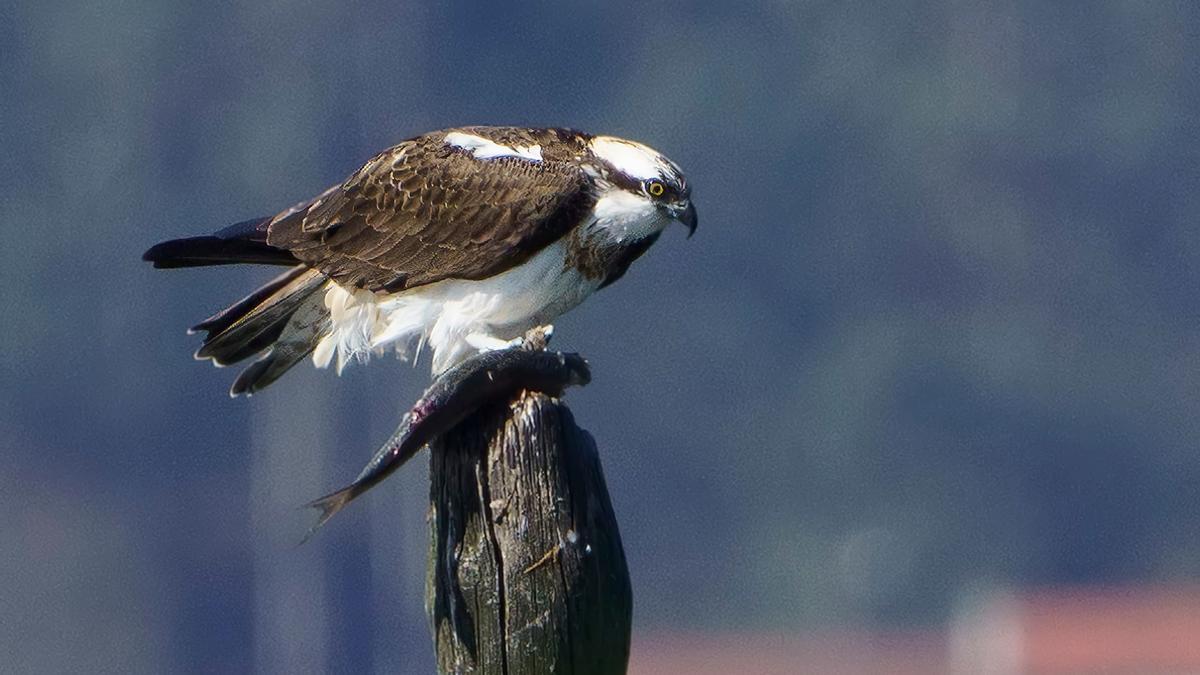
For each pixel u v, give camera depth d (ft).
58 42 147.43
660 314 142.20
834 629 133.28
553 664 23.39
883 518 138.62
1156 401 144.66
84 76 147.84
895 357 143.64
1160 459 142.72
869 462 140.26
